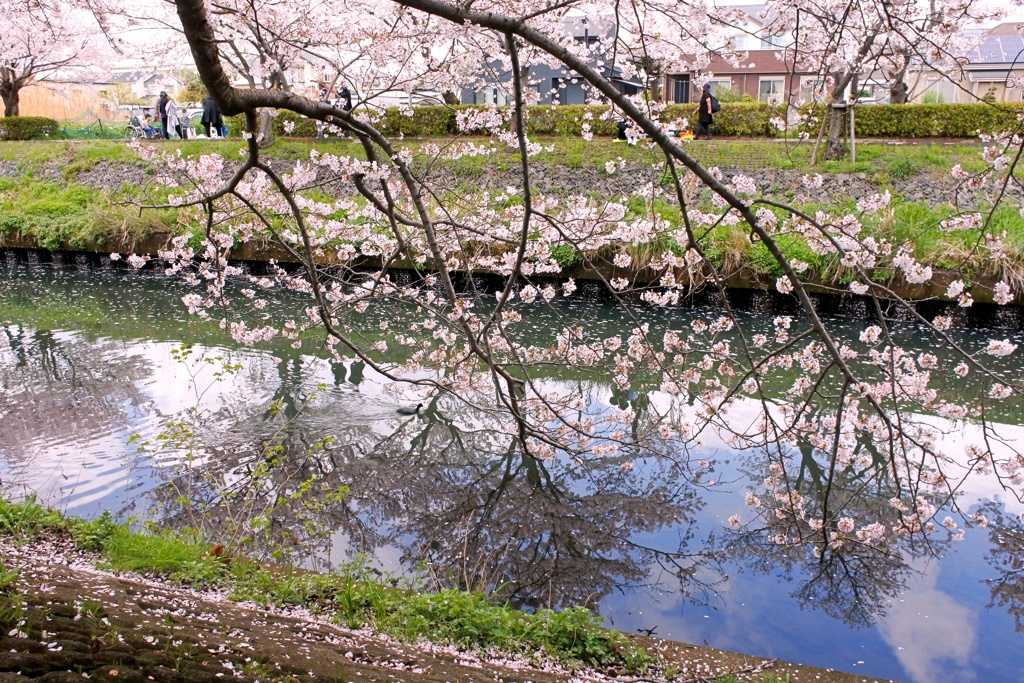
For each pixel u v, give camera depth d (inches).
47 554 182.1
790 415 299.4
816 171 554.3
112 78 1127.6
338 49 273.0
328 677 111.8
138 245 596.7
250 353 396.8
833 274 447.2
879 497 254.8
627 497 256.1
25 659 88.1
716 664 163.6
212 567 184.4
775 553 222.8
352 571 198.1
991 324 426.0
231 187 153.3
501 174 595.5
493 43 243.3
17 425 299.0
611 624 187.8
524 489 259.0
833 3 234.1
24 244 641.6
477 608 173.3
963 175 226.2
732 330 433.7
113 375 361.7
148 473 258.4
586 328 442.3
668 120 638.5
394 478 263.4
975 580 207.9
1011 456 279.6
